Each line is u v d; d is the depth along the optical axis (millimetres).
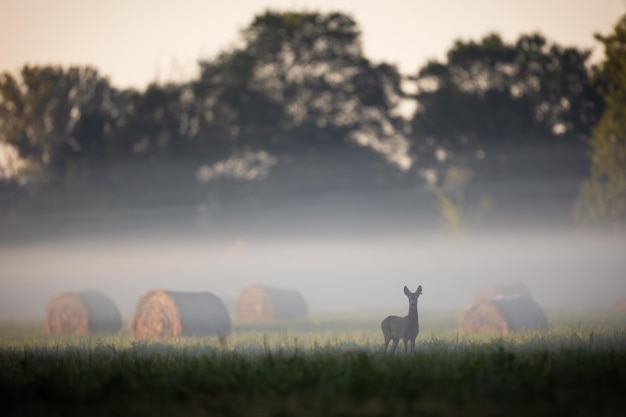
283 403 52188
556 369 59844
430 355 69312
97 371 64438
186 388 56969
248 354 78688
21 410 52719
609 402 50156
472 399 51594
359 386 55469
